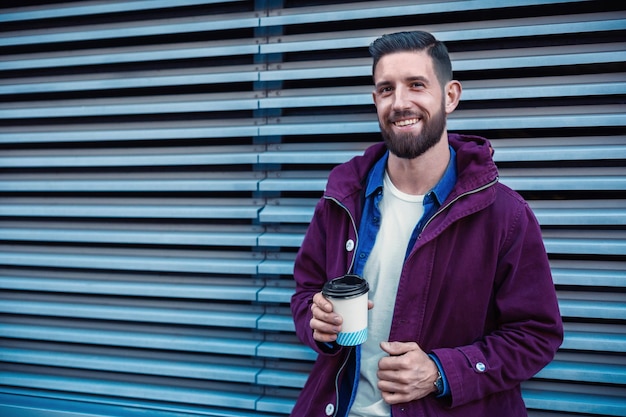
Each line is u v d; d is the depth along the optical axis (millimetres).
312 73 2018
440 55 1389
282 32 2049
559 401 1889
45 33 2266
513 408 1428
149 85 2170
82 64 2223
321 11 1995
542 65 1804
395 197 1510
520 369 1333
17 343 2477
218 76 2111
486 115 1924
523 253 1385
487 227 1385
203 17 2111
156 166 2262
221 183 2164
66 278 2400
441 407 1372
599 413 1854
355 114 2068
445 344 1423
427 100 1351
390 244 1483
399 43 1359
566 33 1781
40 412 2303
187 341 2230
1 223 2453
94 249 2359
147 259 2275
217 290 2191
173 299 2297
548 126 1842
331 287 1312
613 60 1744
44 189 2338
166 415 2234
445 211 1407
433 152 1426
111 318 2305
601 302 1884
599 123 1799
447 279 1399
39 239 2357
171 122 2223
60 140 2293
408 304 1405
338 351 1467
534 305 1354
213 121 2186
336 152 2062
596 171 1854
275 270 2117
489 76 1912
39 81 2311
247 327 2178
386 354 1464
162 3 2100
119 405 2322
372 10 1921
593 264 1885
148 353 2330
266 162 2102
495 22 1847
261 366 2217
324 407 1516
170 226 2277
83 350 2402
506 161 1916
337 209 1598
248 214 2141
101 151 2303
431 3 1875
